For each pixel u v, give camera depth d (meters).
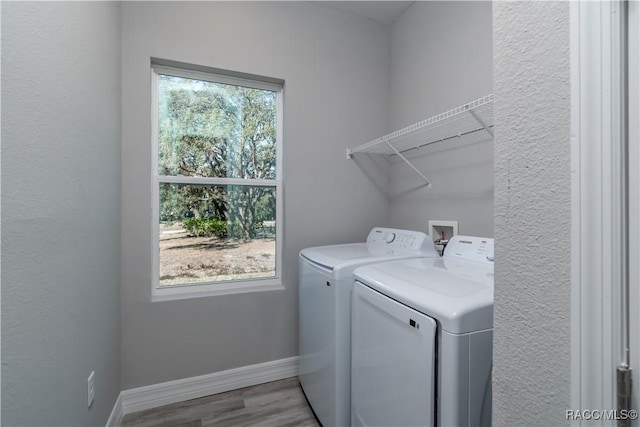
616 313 0.39
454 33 1.70
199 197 1.87
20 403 0.71
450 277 1.08
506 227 0.52
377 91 2.26
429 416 0.82
